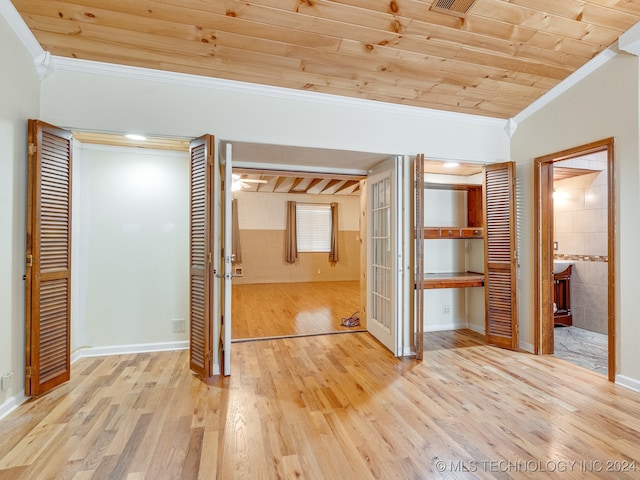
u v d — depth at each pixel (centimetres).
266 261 849
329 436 195
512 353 336
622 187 256
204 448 183
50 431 197
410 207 334
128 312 334
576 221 438
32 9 205
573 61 272
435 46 247
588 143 282
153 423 207
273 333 404
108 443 186
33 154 231
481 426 204
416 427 204
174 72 267
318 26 224
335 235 884
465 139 350
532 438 192
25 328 235
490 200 359
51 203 247
